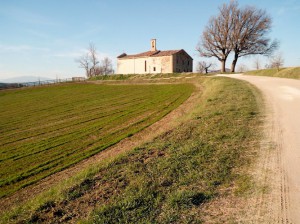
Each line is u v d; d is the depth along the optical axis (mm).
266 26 67000
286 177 6203
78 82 68250
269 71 40312
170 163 7105
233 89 20766
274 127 9961
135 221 4832
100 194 5840
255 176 6332
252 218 4809
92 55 96938
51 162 12594
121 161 7645
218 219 4828
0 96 49656
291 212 4922
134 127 17562
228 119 11141
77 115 24359
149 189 5852
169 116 19438
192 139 9000
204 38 70562
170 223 4750
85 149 14023
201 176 6402
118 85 53344
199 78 45656
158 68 75688
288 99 15477
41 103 35219
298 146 8016
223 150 7875
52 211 5359
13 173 11656
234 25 67188
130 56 81750
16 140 17281
